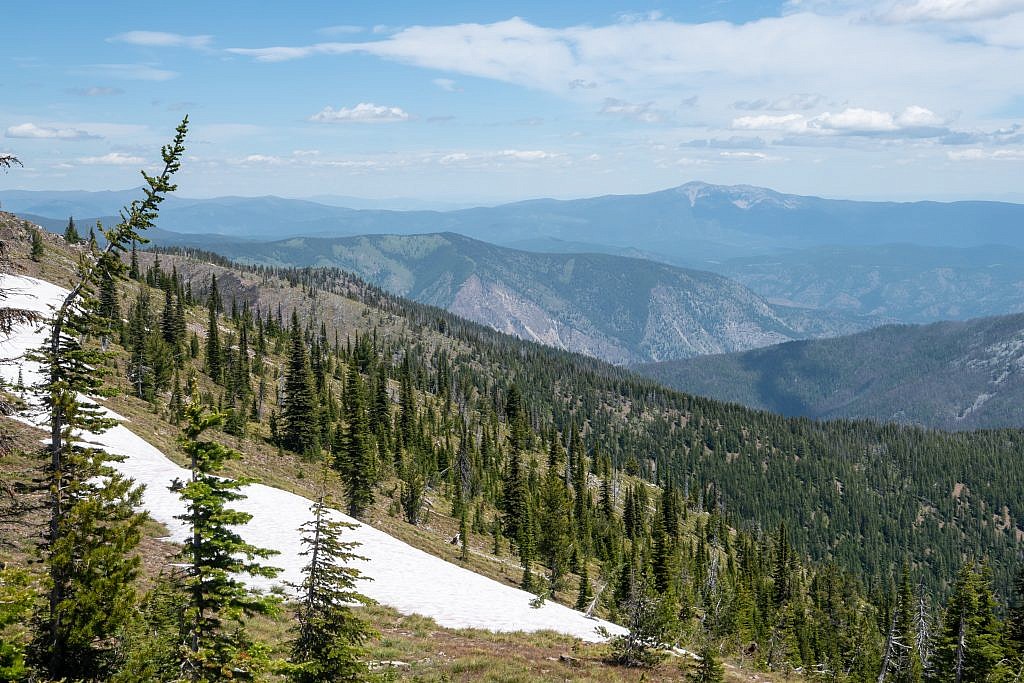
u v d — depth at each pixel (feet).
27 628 43.24
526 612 153.28
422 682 82.94
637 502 455.22
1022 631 150.61
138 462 173.27
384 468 335.67
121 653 45.47
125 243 50.72
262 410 387.55
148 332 386.32
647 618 118.11
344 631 54.24
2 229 49.03
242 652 46.68
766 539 645.10
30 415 47.80
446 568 179.32
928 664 181.68
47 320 47.91
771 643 250.57
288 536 159.94
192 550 48.11
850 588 510.17
